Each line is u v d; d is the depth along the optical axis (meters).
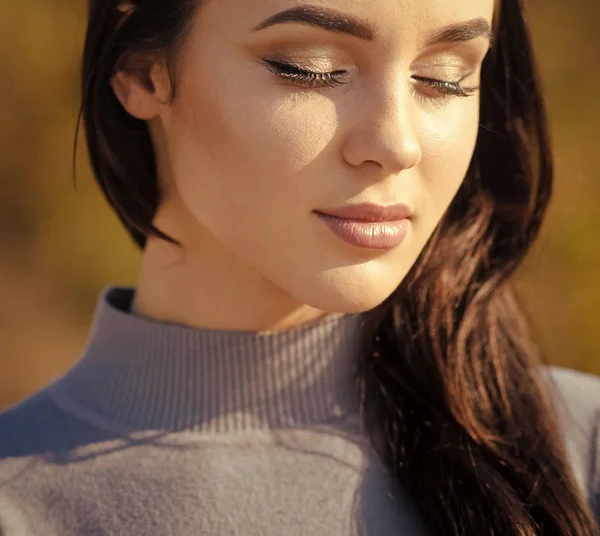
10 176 4.42
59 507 1.40
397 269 1.27
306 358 1.44
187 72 1.28
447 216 1.56
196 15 1.26
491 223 1.61
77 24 1.75
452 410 1.45
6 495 1.42
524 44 1.57
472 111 1.31
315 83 1.21
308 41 1.19
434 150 1.25
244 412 1.42
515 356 1.58
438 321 1.50
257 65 1.22
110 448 1.43
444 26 1.19
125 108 1.40
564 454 1.50
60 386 1.55
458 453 1.42
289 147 1.21
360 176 1.21
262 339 1.41
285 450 1.41
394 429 1.45
